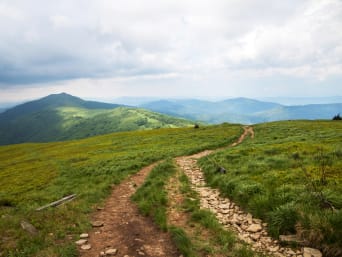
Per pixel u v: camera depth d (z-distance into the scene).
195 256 7.99
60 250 8.72
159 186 16.81
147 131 87.69
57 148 72.19
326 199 9.76
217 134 56.88
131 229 10.90
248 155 22.48
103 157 38.50
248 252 8.10
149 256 8.45
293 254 8.02
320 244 7.99
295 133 43.38
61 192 20.08
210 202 13.44
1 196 22.97
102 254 8.69
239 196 12.84
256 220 10.55
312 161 16.59
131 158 33.31
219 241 9.01
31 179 30.41
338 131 36.53
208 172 19.59
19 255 8.48
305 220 8.81
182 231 9.66
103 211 13.88
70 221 11.91
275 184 12.99
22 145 101.69
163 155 33.66
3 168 49.47
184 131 73.62
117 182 20.72
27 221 11.92
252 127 70.19
